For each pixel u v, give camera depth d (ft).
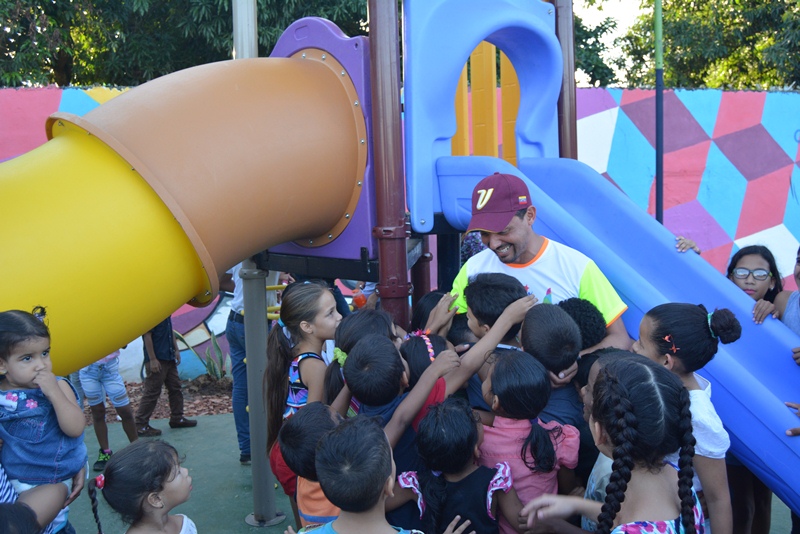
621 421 5.75
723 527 6.96
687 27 43.37
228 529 13.26
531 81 12.84
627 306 9.60
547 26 12.36
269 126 9.91
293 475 9.37
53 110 20.29
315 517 8.16
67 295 8.12
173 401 19.15
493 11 11.57
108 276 8.38
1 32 31.94
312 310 9.57
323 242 11.46
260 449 13.25
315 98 10.61
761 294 11.71
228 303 24.36
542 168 12.40
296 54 11.53
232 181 9.37
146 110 9.27
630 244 11.31
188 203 8.93
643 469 5.98
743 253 11.91
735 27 42.73
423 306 10.87
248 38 12.45
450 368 7.84
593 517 6.35
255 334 13.07
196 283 9.36
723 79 47.01
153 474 7.05
